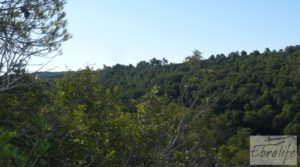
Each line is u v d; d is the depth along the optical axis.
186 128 9.57
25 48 5.67
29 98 6.26
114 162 7.34
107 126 7.56
